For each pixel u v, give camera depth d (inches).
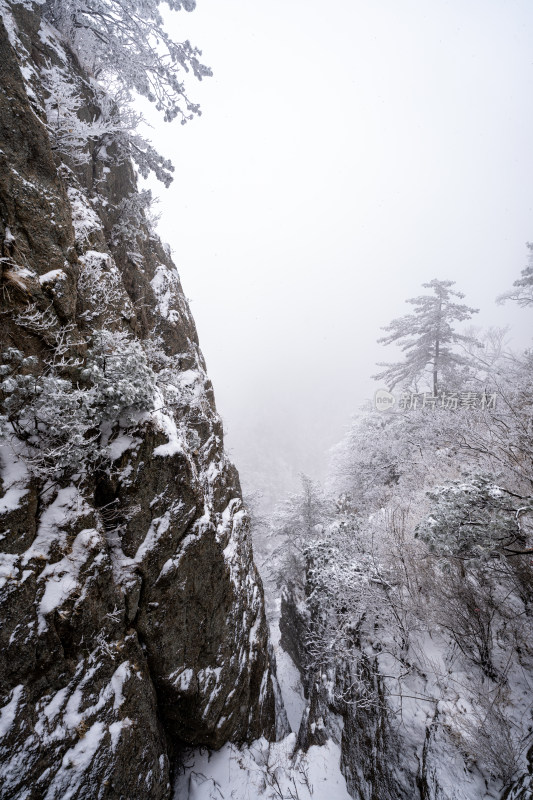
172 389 270.7
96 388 172.9
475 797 172.7
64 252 184.7
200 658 228.8
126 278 270.7
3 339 150.6
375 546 339.0
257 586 346.3
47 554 154.4
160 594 201.6
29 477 154.9
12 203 160.7
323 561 385.1
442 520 210.2
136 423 197.2
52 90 211.2
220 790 229.8
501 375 514.0
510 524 197.0
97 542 172.6
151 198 279.6
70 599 154.1
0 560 136.9
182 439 254.2
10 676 132.0
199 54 273.0
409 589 270.8
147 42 269.3
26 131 169.2
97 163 269.9
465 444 356.8
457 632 233.8
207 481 292.2
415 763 208.2
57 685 146.7
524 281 617.6
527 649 214.8
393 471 602.5
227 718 245.9
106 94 271.1
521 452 305.1
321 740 293.0
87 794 140.6
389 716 237.3
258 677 301.9
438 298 661.3
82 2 241.0
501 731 182.7
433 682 234.2
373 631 294.5
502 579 244.2
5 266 154.3
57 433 158.6
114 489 187.0
